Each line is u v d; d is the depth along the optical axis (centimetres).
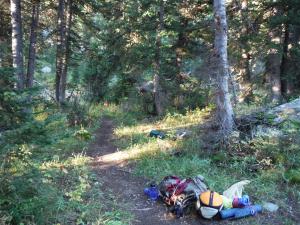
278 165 900
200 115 1628
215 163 968
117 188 848
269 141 972
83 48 2367
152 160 1007
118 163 1052
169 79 1917
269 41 1588
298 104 1162
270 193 799
